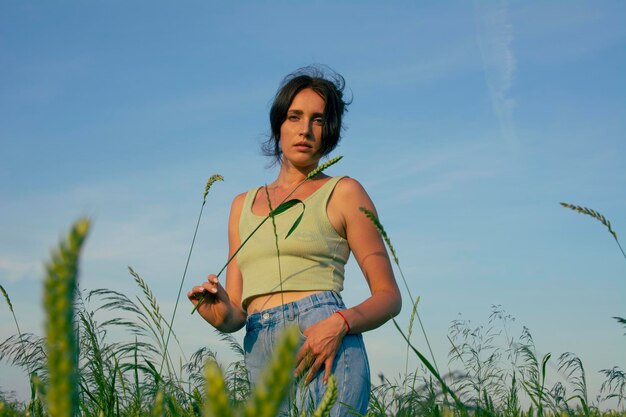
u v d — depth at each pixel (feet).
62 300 1.11
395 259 7.59
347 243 11.50
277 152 13.30
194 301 11.39
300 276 10.90
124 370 8.91
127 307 9.65
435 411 7.29
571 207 10.03
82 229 1.11
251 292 11.15
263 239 11.32
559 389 12.67
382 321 10.73
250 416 1.04
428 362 6.68
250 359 10.81
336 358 10.16
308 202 11.39
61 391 1.12
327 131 12.14
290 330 1.07
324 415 4.16
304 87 12.19
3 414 3.50
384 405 11.31
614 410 16.03
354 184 11.60
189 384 9.34
